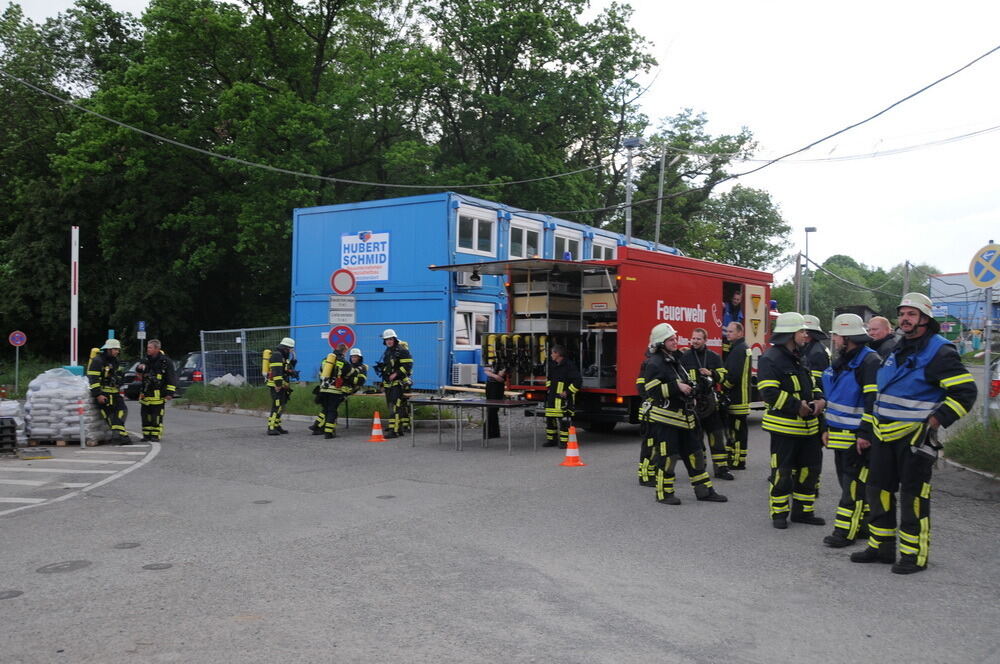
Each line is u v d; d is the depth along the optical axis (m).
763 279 17.45
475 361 20.27
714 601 5.27
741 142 42.34
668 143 42.03
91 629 4.74
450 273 19.66
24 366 34.19
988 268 12.09
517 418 18.39
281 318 37.06
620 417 13.88
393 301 20.45
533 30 32.81
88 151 29.91
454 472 10.66
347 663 4.20
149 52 31.23
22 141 35.56
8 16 38.00
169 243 34.66
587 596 5.35
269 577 5.80
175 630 4.70
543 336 14.05
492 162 33.47
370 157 32.66
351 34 33.66
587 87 34.03
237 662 4.22
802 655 4.34
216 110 31.06
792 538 7.00
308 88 32.44
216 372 22.25
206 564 6.16
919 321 5.91
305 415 18.30
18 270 33.78
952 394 5.69
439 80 31.41
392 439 14.58
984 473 10.32
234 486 9.71
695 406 8.72
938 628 4.77
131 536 7.14
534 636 4.59
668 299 14.42
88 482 10.11
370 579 5.73
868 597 5.37
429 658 4.26
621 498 8.80
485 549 6.59
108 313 34.09
